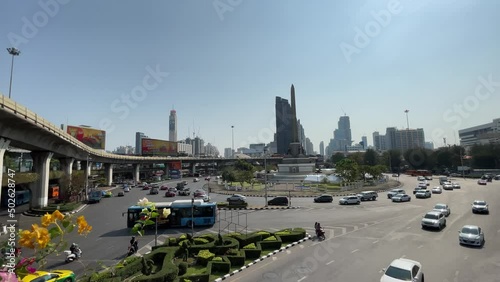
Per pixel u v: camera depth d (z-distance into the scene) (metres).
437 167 116.75
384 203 45.72
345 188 63.50
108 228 32.44
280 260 20.03
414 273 14.72
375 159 128.75
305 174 90.00
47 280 13.78
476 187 65.19
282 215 37.06
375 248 22.00
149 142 124.12
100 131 96.25
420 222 30.94
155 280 15.52
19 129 35.38
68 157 58.88
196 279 16.27
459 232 24.50
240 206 44.03
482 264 18.06
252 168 97.00
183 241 21.66
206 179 112.44
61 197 54.38
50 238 3.95
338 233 27.05
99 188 81.12
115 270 15.24
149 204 7.89
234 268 18.67
